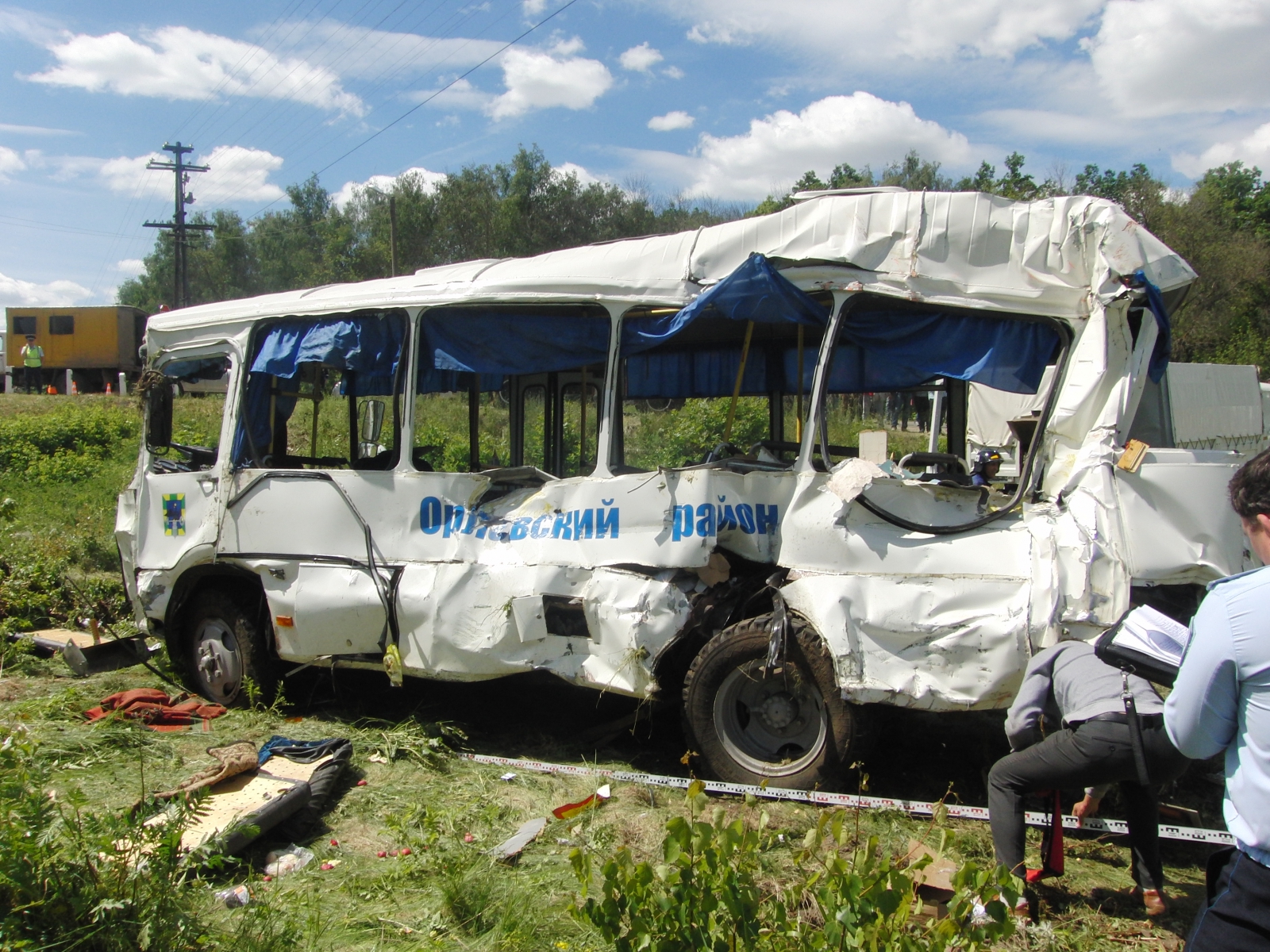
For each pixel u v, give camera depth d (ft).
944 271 14.46
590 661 15.53
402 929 10.80
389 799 14.67
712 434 20.44
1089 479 13.38
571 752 16.90
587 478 16.07
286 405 20.06
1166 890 12.39
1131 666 9.99
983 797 15.10
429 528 16.93
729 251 15.64
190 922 10.00
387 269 129.59
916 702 13.57
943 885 11.05
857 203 14.94
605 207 125.90
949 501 14.35
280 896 11.55
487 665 16.16
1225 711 7.22
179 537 19.74
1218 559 13.02
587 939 10.53
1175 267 13.85
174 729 17.53
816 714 14.66
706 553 14.87
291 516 18.08
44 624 25.25
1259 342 84.48
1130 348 13.80
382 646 17.16
